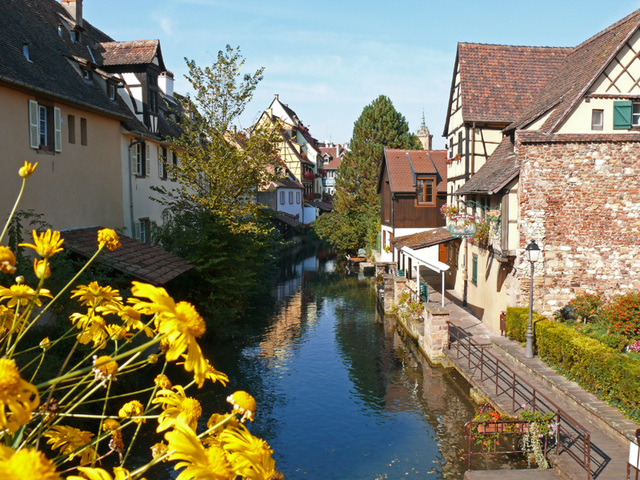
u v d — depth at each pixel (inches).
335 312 990.4
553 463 362.0
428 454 433.4
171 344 80.7
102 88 776.3
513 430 432.8
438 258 1154.7
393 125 1829.5
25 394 70.4
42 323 451.2
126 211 805.2
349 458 431.2
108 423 106.6
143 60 871.1
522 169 624.4
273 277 1425.9
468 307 877.2
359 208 1787.6
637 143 622.2
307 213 2770.7
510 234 641.0
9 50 556.4
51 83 598.9
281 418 512.7
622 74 626.8
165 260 684.1
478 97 861.8
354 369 656.4
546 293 629.9
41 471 55.4
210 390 573.0
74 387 102.4
